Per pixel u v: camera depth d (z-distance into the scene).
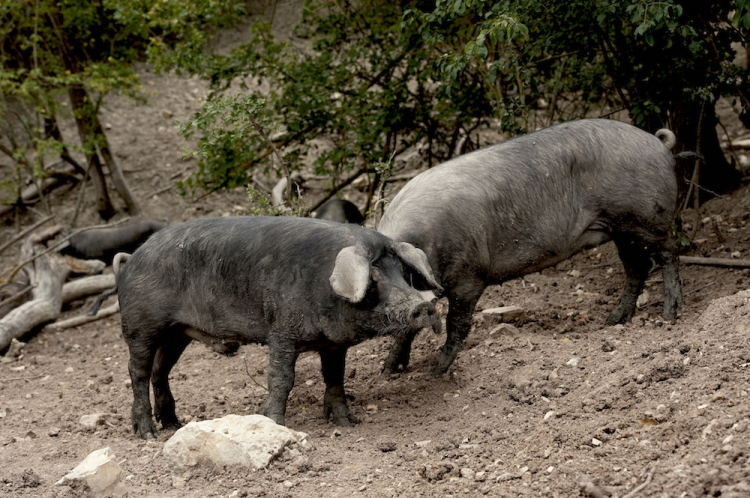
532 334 6.49
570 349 5.85
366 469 4.43
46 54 11.35
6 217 12.92
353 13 9.34
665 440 4.04
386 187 7.84
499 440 4.65
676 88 7.04
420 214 5.56
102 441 5.36
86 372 7.62
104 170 13.48
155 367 5.61
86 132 12.33
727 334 5.04
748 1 5.57
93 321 9.50
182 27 9.29
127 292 5.28
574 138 6.04
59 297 9.77
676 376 4.75
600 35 7.08
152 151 13.95
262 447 4.48
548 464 4.11
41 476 4.55
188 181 9.60
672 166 6.14
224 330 5.21
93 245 11.48
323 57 9.16
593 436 4.27
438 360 5.98
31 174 12.98
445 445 4.68
